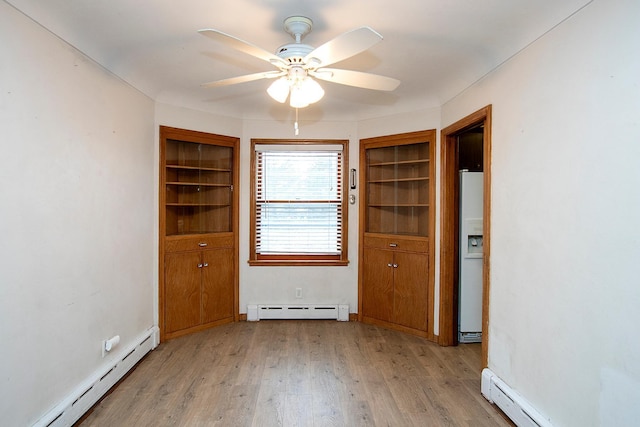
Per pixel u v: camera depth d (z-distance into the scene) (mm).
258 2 1779
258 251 3979
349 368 2768
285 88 2039
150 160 3070
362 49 1623
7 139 1605
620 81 1403
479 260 3316
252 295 3926
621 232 1398
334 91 3217
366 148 3869
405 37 2158
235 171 3846
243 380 2559
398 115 3604
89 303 2205
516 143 2102
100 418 2082
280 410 2188
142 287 2938
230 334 3475
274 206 3982
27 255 1717
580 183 1605
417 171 3609
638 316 1329
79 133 2111
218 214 3844
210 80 2898
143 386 2459
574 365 1633
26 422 1704
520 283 2051
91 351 2227
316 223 4000
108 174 2426
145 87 2916
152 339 3064
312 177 3994
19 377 1666
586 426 1563
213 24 2002
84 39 2090
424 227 3545
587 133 1567
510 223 2160
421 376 2646
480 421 2096
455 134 3141
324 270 3947
